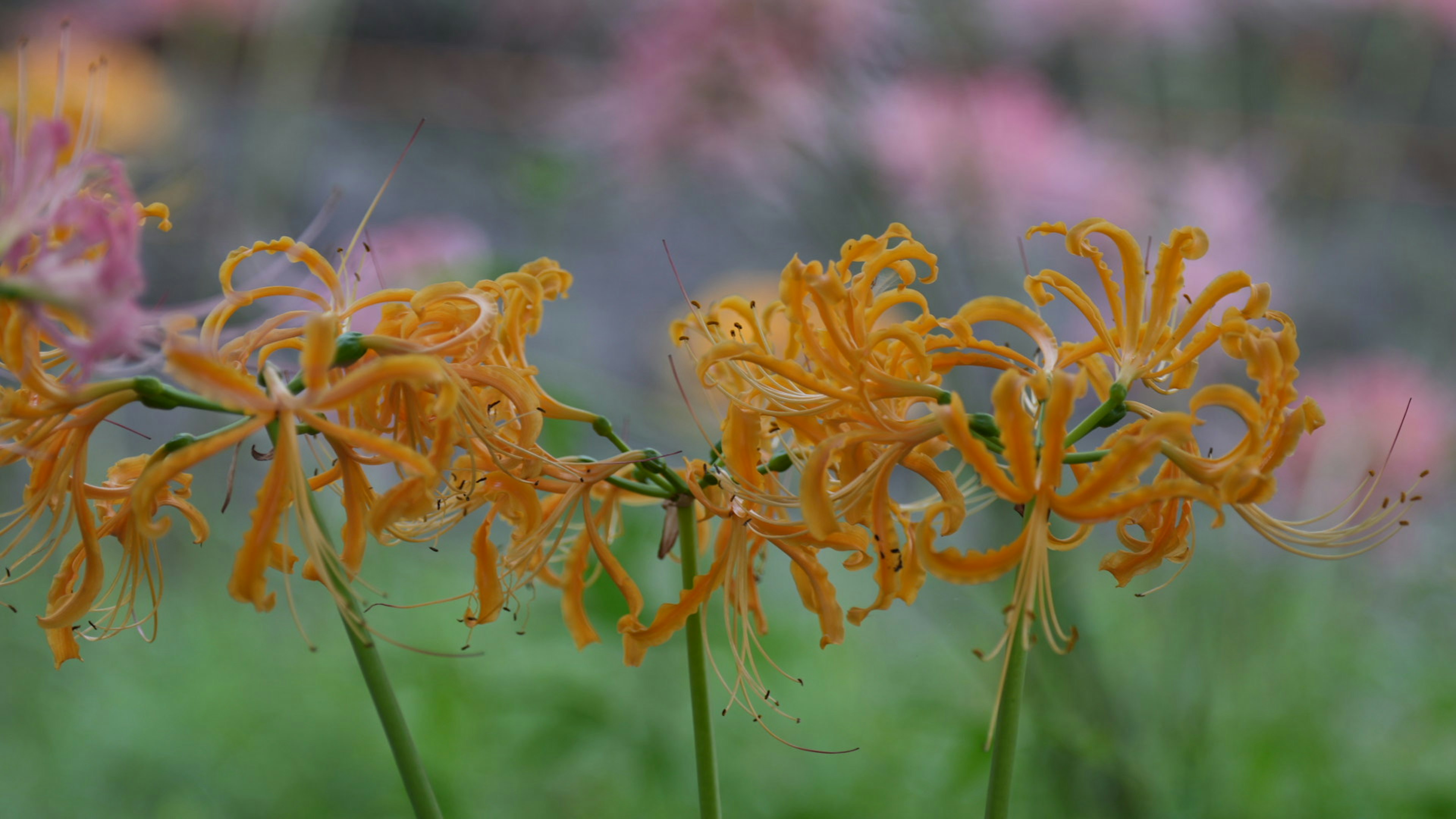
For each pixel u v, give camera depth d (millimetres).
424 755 1859
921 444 1186
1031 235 1191
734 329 1218
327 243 3076
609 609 1712
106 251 1083
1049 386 1153
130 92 2467
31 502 1148
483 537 1201
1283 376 1138
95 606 1194
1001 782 1156
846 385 1171
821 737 1986
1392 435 2084
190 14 2650
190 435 1145
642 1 2072
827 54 1917
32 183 1085
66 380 1159
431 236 2047
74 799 2043
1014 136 1854
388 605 1166
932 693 1900
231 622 2486
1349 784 1885
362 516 1146
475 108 3350
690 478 1210
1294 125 2252
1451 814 1795
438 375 1108
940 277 1922
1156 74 2180
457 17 3549
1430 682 2160
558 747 1786
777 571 2492
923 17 1948
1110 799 1676
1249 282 1163
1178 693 1858
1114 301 1188
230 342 1155
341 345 1149
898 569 1176
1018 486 1132
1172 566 2010
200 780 2027
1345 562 2293
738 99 1932
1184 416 1120
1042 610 1148
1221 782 1819
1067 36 2045
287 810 1939
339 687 2189
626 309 3230
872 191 1908
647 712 1814
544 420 1197
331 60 3473
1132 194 1979
